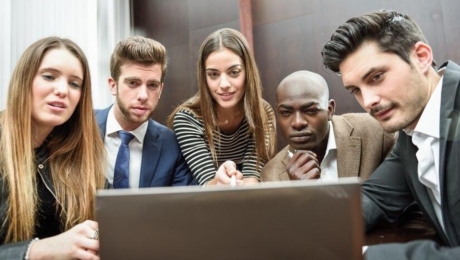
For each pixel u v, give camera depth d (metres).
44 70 0.84
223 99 1.15
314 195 0.35
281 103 1.01
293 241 0.35
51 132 0.94
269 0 2.17
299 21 2.08
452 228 0.65
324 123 1.00
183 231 0.36
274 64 2.13
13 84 0.85
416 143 0.74
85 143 0.94
